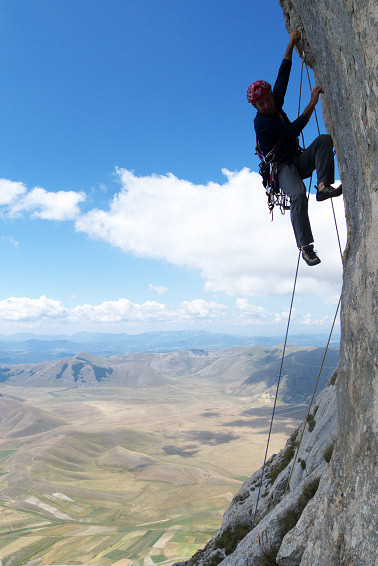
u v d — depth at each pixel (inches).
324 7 168.7
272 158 235.1
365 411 158.2
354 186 179.6
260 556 363.6
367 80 139.5
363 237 166.4
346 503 165.8
